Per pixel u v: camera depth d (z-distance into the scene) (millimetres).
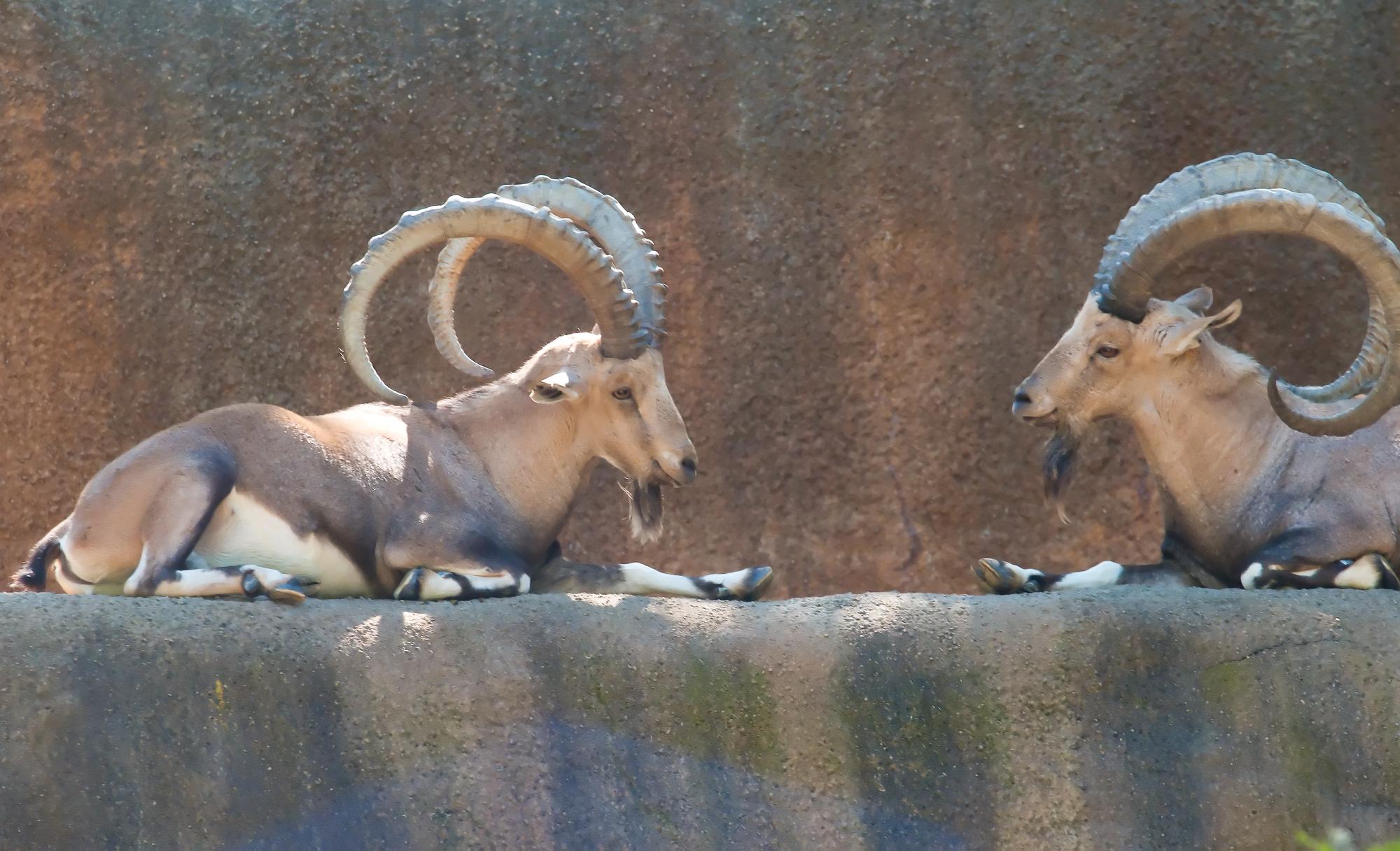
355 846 17125
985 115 26594
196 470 19156
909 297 26641
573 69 27203
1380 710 17750
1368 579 19781
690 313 26844
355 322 19812
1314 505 20422
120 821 16797
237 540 19562
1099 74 26406
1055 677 18047
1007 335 26500
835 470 26672
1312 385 25922
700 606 18812
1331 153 26031
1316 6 26109
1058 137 26453
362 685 17625
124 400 27172
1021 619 18312
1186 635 18094
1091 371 21000
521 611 18453
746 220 26875
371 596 20344
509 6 27375
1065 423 21219
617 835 17562
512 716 17797
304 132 27234
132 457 19375
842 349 26719
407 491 20422
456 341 21766
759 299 26797
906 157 26703
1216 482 21016
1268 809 17547
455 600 19812
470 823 17375
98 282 27188
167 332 27172
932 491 26531
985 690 18047
